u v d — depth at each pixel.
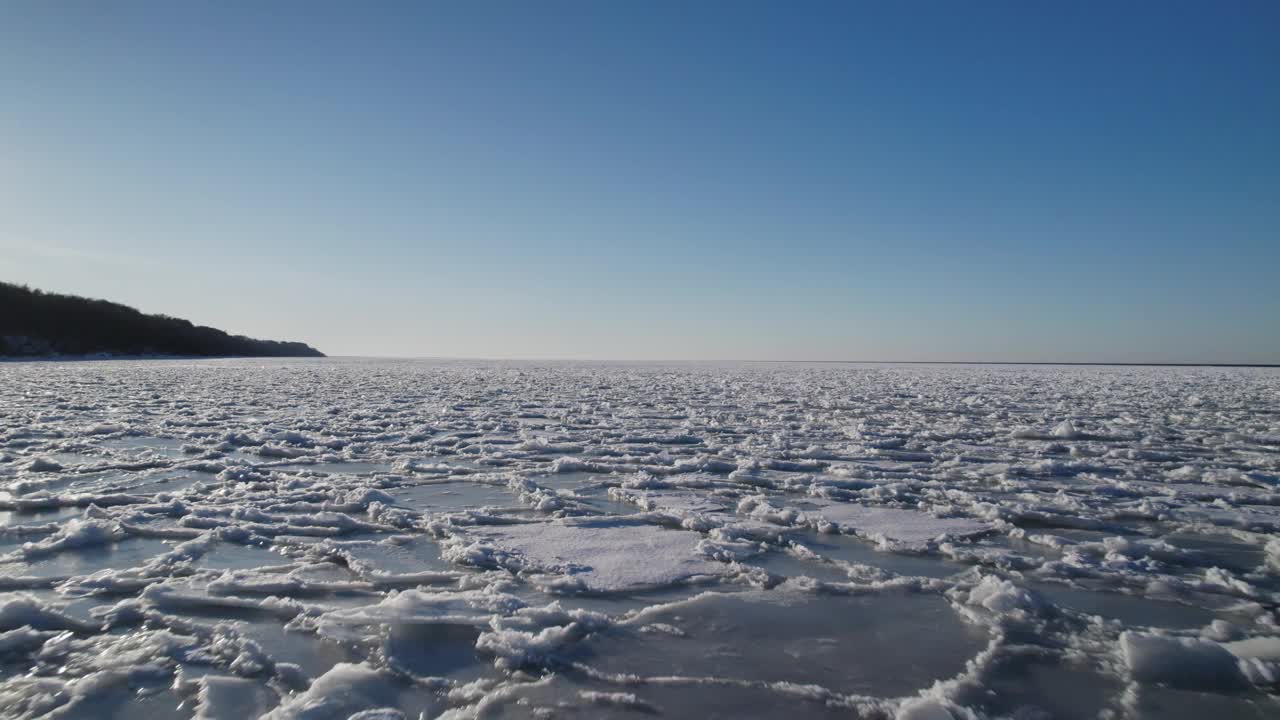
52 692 2.33
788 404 13.61
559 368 36.59
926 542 4.16
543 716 2.20
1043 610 3.06
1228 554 4.00
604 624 2.90
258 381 20.03
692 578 3.51
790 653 2.67
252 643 2.65
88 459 6.70
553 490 5.54
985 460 7.10
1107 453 7.44
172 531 4.20
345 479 5.91
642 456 7.13
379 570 3.55
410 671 2.47
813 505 5.12
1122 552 3.98
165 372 24.62
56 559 3.70
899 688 2.42
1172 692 2.38
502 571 3.55
